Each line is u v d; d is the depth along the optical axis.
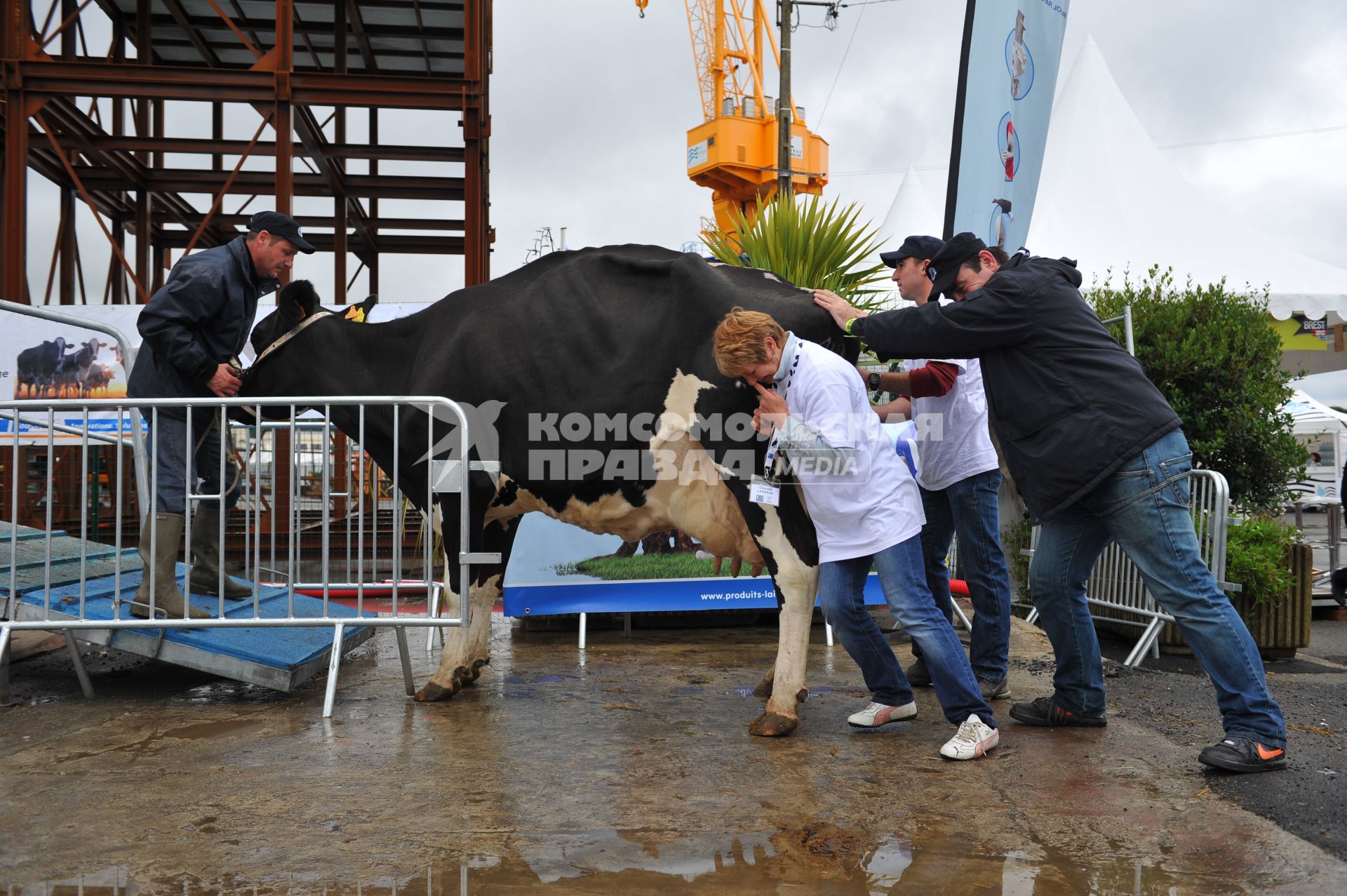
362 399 4.13
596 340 3.98
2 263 11.02
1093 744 3.57
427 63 16.44
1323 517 21.25
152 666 5.10
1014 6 5.92
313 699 4.31
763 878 2.34
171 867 2.40
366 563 7.78
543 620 6.33
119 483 4.19
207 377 4.53
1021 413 3.49
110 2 14.45
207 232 18.09
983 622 4.36
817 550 3.71
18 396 8.02
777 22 15.52
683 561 5.96
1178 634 5.99
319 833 2.63
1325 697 4.61
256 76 11.45
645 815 2.78
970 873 2.37
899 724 3.87
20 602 4.34
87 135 12.81
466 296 4.41
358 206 16.89
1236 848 2.53
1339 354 10.77
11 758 3.35
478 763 3.28
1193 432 7.85
